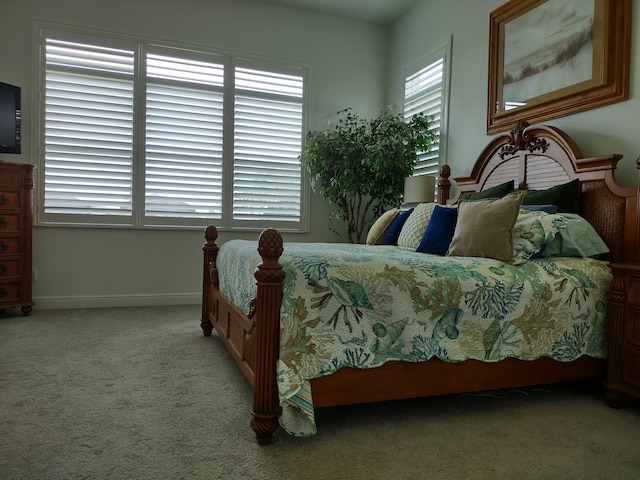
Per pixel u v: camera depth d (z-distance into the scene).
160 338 3.10
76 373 2.34
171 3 4.30
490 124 3.53
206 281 3.22
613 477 1.45
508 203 2.24
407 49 4.77
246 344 1.99
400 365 1.78
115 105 4.15
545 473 1.47
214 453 1.55
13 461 1.47
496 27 3.47
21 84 3.88
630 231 2.31
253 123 4.62
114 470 1.43
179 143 4.37
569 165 2.69
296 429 1.58
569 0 2.85
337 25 4.93
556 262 2.20
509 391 2.25
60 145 4.00
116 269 4.22
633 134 2.48
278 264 1.63
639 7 2.46
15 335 3.09
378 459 1.54
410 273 1.84
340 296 1.70
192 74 4.39
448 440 1.70
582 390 2.29
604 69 2.60
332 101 4.93
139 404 1.96
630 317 2.00
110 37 4.11
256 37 4.61
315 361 1.62
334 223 4.97
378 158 4.11
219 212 4.53
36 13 3.90
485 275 1.97
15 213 3.64
